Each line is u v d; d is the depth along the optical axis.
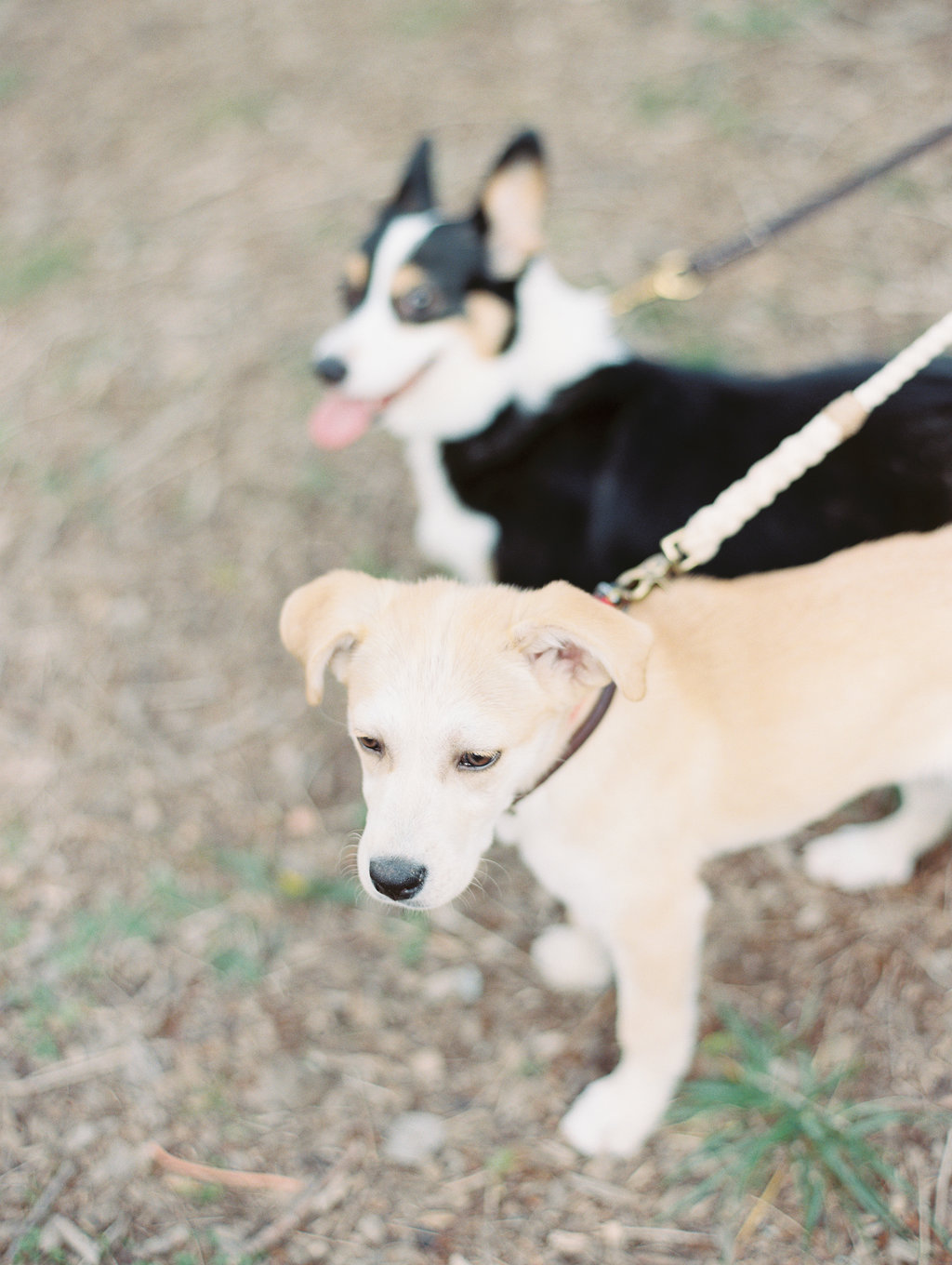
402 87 1.87
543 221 1.55
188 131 1.87
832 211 1.49
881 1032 0.99
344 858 1.10
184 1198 0.96
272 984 1.05
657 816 0.90
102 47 2.12
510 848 1.11
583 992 1.04
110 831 1.13
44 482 1.36
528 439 1.15
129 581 1.27
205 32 2.11
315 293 1.54
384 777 0.84
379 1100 1.00
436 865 0.83
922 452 1.03
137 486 1.34
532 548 1.16
